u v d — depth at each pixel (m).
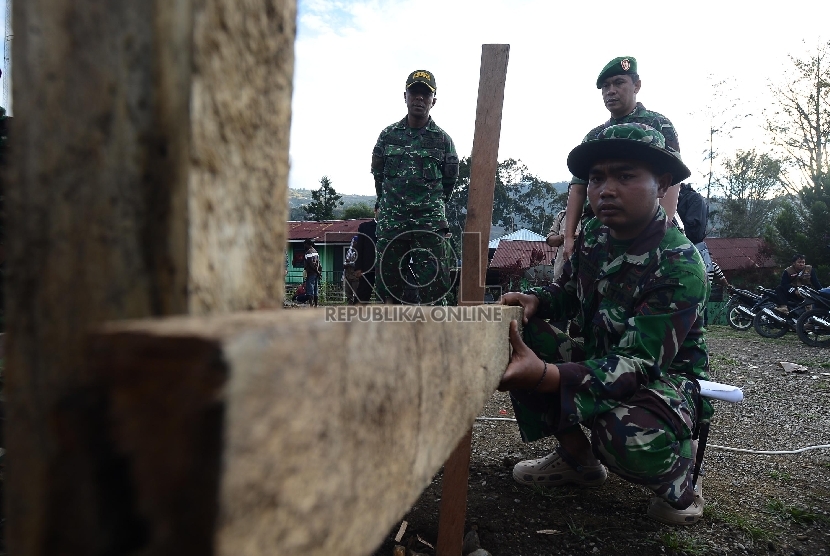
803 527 2.10
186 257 0.49
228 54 0.54
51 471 0.37
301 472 0.43
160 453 0.34
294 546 0.42
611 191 1.98
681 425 1.90
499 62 1.83
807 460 2.87
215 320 0.42
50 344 0.51
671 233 2.08
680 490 1.89
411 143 4.49
